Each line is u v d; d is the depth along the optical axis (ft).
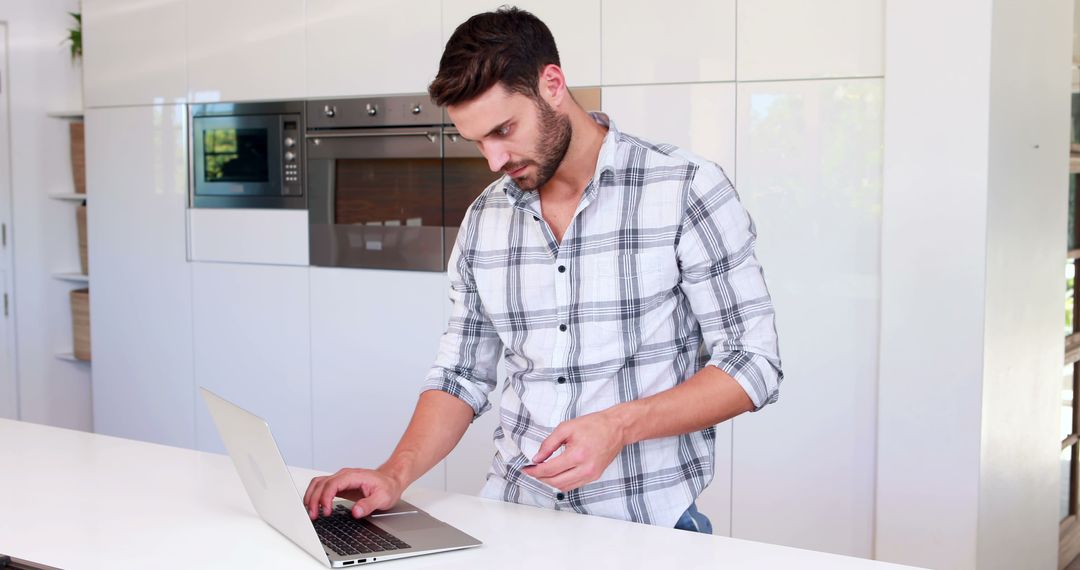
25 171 14.03
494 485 5.40
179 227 12.29
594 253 4.99
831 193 8.54
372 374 11.09
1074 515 11.14
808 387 8.76
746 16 8.75
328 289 11.27
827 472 8.73
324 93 11.02
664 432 4.61
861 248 8.45
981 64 7.66
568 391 5.08
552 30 9.65
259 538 4.57
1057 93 9.36
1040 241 9.17
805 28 8.52
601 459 4.41
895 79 8.02
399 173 10.71
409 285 10.73
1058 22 9.27
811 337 8.72
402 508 5.00
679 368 5.07
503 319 5.28
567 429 4.44
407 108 10.50
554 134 4.71
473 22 4.62
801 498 8.85
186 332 12.38
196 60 11.91
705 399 4.65
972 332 7.88
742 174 8.89
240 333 11.98
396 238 10.76
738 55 8.81
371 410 11.14
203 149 12.00
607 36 9.39
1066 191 9.78
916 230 8.04
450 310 10.49
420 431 5.38
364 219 11.00
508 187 5.12
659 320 4.98
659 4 9.11
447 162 10.37
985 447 8.06
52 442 6.50
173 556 4.35
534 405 5.18
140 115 12.41
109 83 12.60
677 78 9.11
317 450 11.57
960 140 7.79
